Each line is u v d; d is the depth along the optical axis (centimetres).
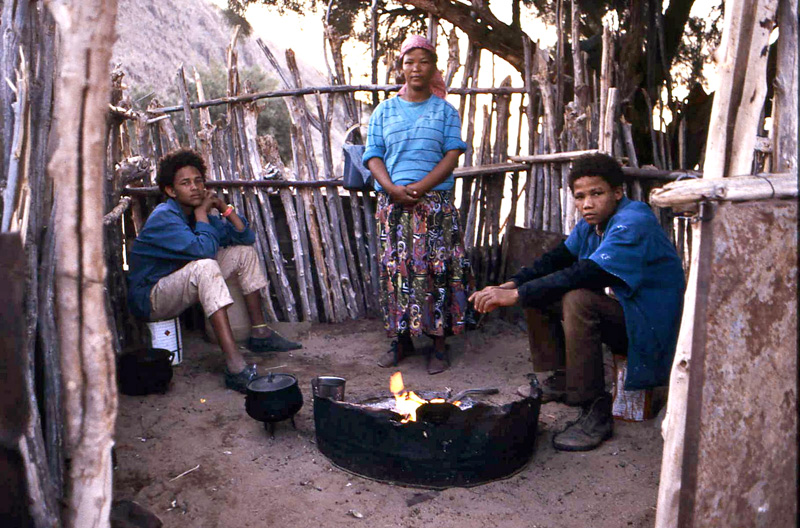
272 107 1456
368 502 244
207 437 298
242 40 645
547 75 462
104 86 137
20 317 140
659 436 293
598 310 284
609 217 295
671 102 517
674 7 562
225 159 488
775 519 183
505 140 488
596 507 240
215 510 238
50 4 133
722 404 164
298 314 504
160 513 236
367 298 502
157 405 335
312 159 485
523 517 234
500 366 399
